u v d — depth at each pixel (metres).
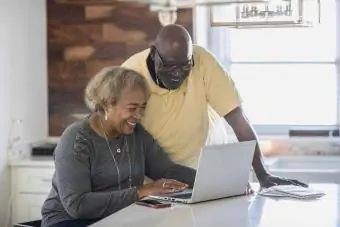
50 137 4.82
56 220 2.54
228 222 1.99
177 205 2.30
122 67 2.63
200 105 2.93
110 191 2.55
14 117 4.33
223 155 2.38
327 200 2.39
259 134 4.82
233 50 4.91
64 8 4.73
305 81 4.85
